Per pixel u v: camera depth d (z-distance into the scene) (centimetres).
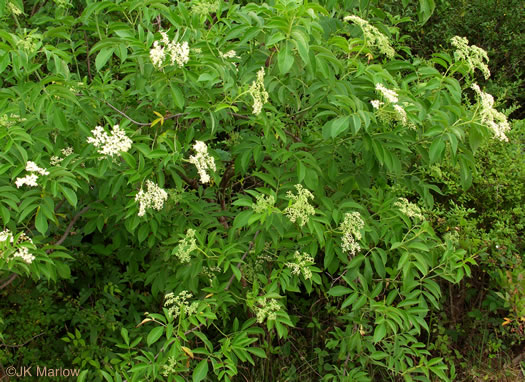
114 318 348
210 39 247
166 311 235
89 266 361
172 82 223
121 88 275
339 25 261
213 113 244
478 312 389
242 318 357
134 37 219
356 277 278
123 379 309
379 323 250
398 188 333
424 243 271
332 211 262
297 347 388
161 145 234
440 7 580
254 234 275
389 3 557
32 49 207
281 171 265
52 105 212
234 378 351
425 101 245
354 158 305
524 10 559
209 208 301
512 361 386
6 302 350
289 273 259
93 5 230
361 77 237
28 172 226
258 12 221
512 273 355
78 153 245
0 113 215
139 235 269
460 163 256
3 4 233
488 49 567
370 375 360
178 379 236
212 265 270
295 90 244
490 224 405
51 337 353
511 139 408
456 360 392
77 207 314
